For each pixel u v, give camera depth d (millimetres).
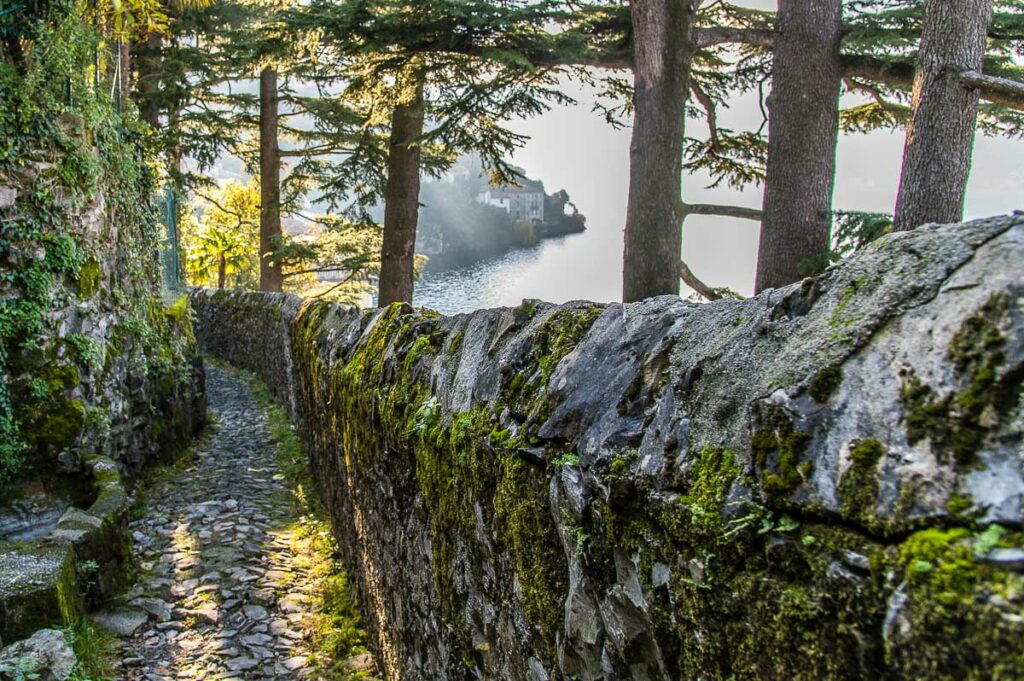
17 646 3121
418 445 2900
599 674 1525
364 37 9398
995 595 730
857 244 7570
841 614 907
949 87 6430
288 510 6578
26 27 5352
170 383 8047
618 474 1428
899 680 825
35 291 5176
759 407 1135
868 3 9047
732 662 1100
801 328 1157
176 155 16516
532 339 2176
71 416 5230
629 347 1683
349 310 5824
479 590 2289
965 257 953
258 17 15992
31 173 5160
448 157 14758
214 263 26578
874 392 970
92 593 4289
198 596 4734
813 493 997
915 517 852
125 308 6820
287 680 3916
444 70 10195
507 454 1981
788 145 8352
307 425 7695
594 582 1543
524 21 9227
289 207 18156
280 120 17797
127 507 4906
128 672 3805
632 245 9109
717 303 1481
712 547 1139
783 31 8359
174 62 15461
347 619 4566
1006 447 801
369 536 4086
